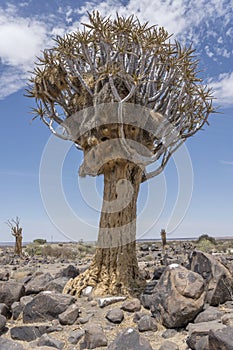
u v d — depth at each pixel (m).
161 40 6.34
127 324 4.85
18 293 6.27
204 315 4.45
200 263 5.69
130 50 6.86
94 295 5.88
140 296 5.67
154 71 6.66
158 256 16.69
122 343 3.84
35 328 4.80
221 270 5.28
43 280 6.96
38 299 5.34
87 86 6.24
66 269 7.94
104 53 6.79
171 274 4.98
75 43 6.51
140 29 6.27
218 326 3.95
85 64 7.05
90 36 6.34
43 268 13.71
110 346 3.89
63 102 6.79
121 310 5.15
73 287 6.26
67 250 23.33
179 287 4.72
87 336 4.30
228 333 3.44
